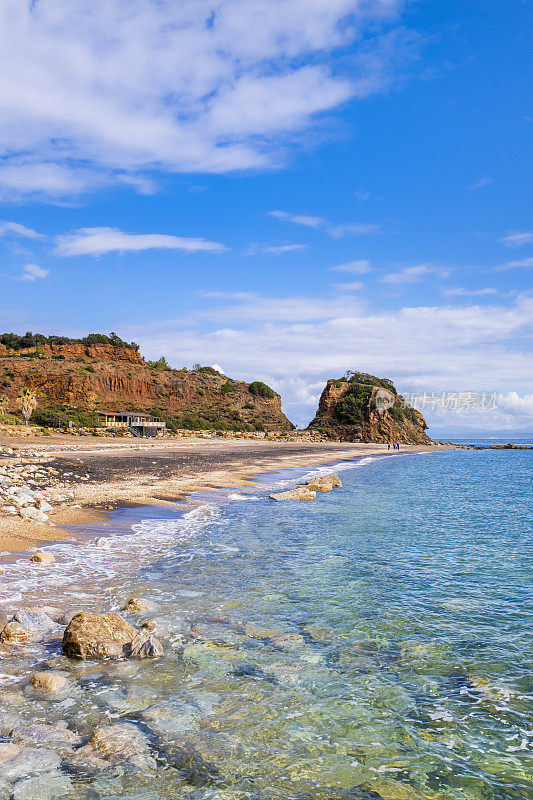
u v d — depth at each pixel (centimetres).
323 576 1210
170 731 547
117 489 2586
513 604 1027
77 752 501
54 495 2223
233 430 12262
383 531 1838
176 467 4066
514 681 701
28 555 1271
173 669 702
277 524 1933
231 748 524
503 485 3791
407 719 600
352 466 6200
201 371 16362
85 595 998
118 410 11769
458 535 1780
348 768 502
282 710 606
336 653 778
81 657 729
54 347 14188
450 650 800
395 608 994
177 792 452
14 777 457
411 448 13025
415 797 461
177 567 1250
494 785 484
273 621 905
